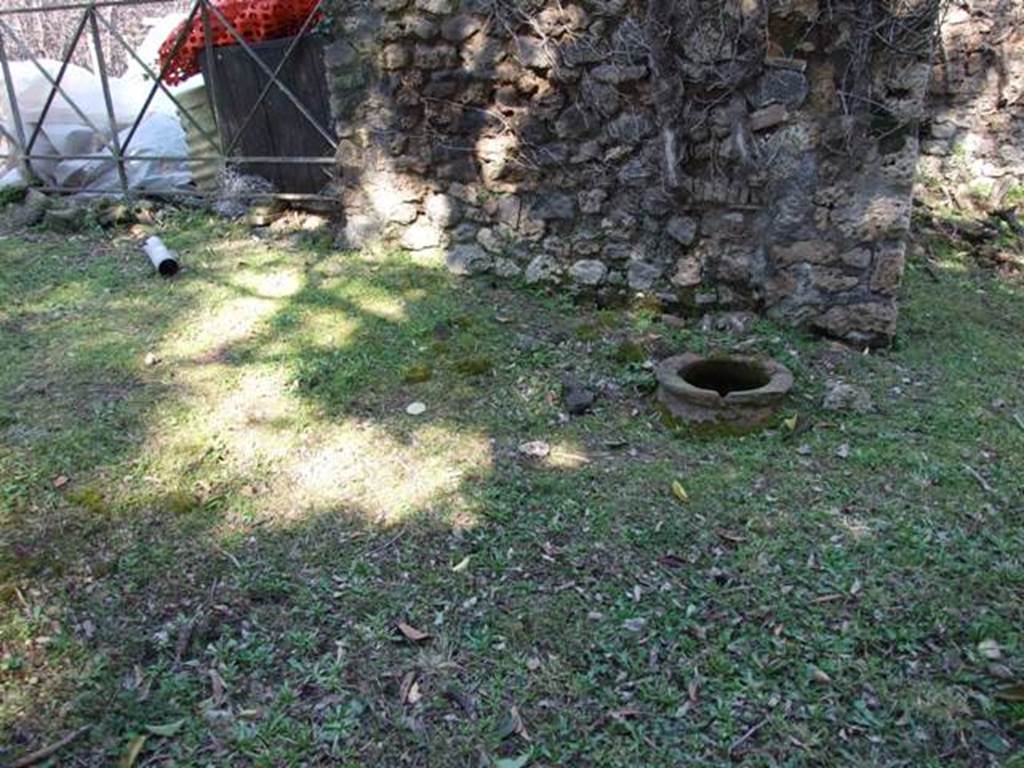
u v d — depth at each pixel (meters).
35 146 6.00
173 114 6.20
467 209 4.65
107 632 2.38
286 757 2.03
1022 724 2.11
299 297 4.40
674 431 3.40
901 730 2.11
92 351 3.84
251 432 3.30
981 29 6.29
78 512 2.82
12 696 2.17
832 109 3.80
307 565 2.66
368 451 3.22
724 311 4.27
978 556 2.70
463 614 2.47
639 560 2.68
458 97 4.44
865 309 4.05
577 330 4.18
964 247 5.73
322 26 4.68
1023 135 6.40
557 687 2.23
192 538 2.76
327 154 5.25
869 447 3.30
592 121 4.21
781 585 2.58
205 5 5.12
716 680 2.25
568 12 4.07
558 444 3.31
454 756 2.04
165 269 4.66
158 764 2.01
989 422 3.51
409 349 3.95
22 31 11.88
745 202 4.08
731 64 3.84
